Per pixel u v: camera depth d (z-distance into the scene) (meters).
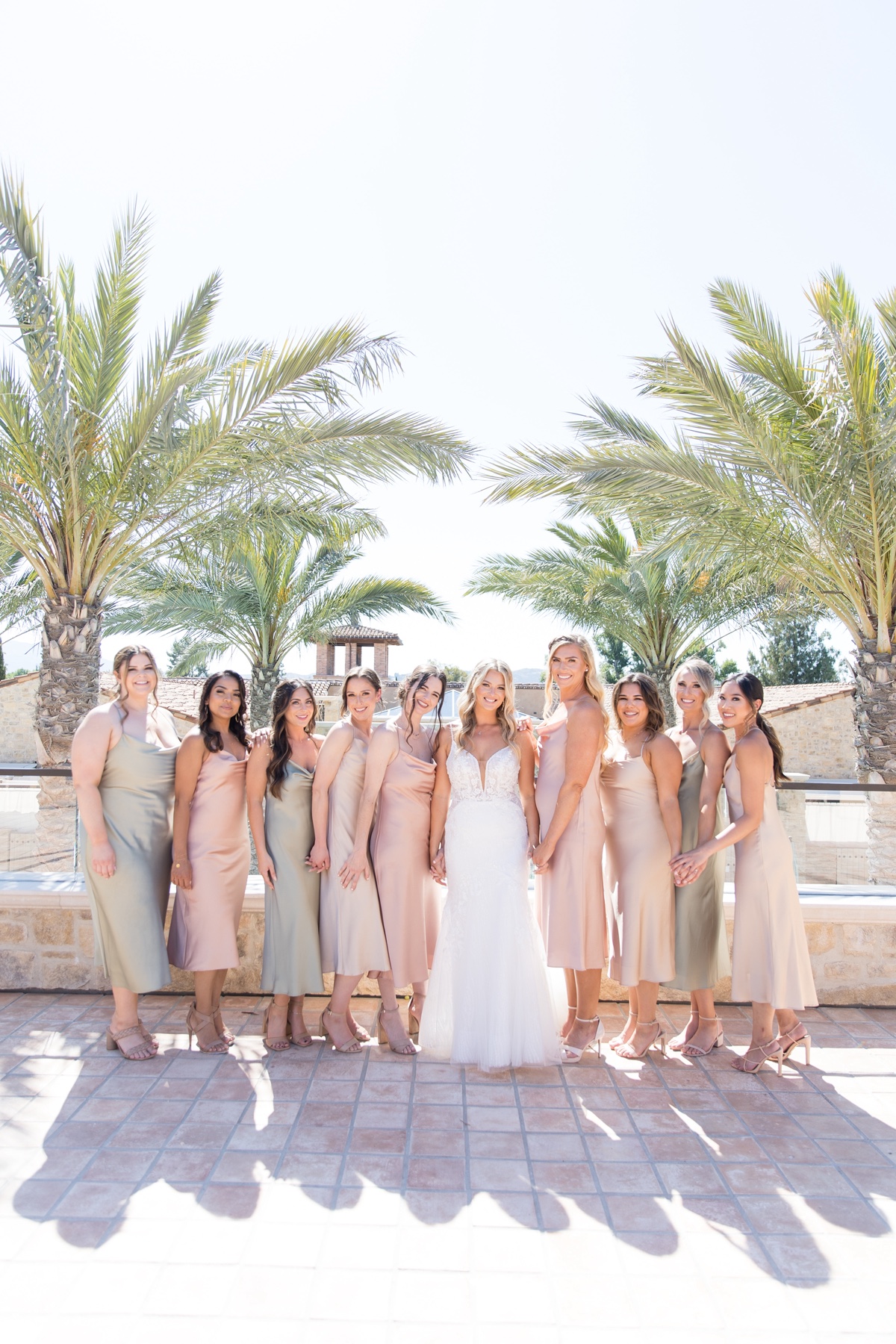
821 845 4.89
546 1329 2.18
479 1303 2.28
